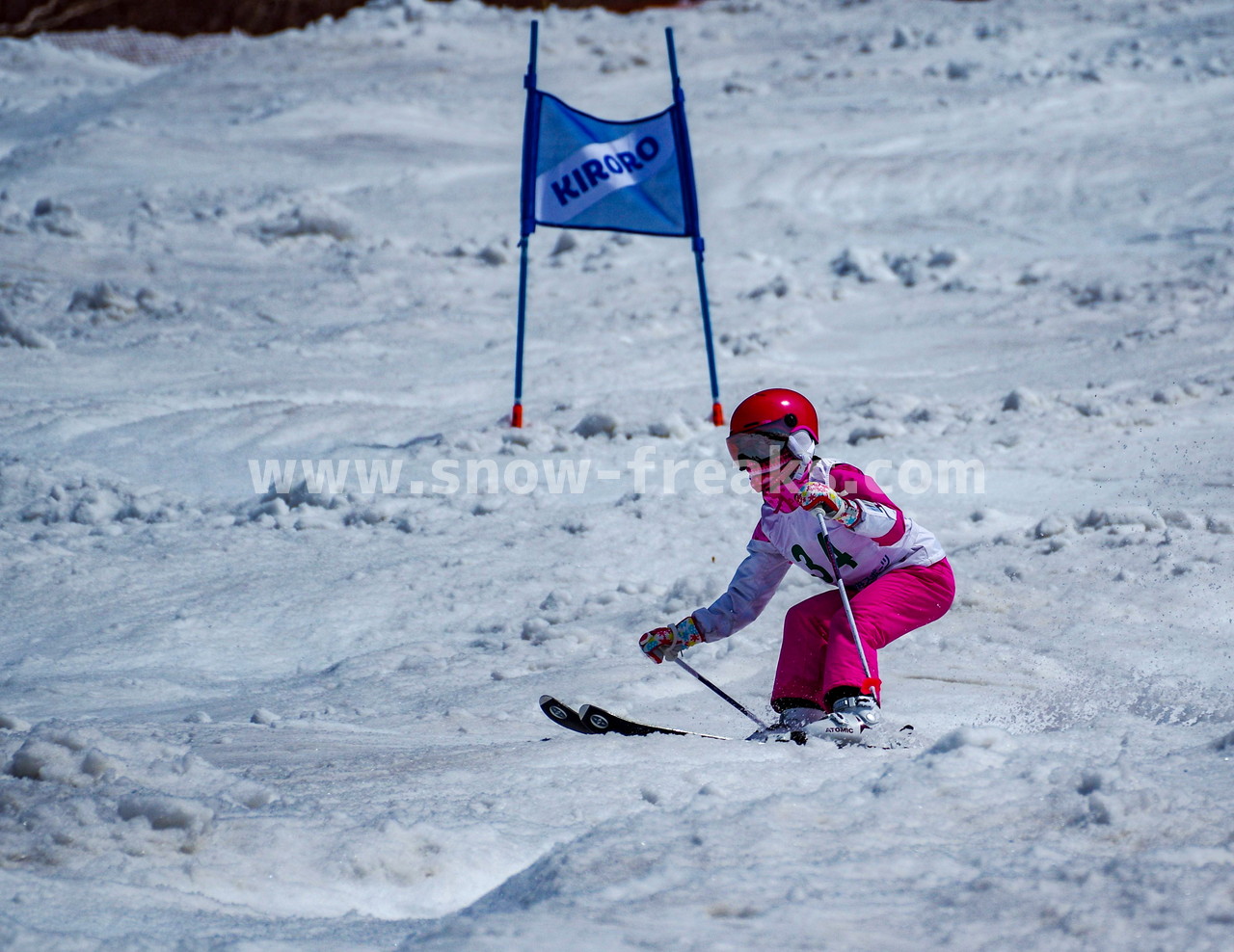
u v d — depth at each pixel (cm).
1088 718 1897
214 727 2011
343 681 2536
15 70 17300
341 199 9925
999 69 13788
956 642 2330
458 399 5228
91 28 19900
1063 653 2280
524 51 15988
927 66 13950
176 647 2861
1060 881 996
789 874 1028
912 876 1034
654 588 3034
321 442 4512
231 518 3816
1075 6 16625
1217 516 3019
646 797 1402
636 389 5291
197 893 1137
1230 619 2428
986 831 1138
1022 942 905
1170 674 2134
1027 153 10350
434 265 8006
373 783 1488
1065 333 5875
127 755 1465
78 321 6350
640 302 7088
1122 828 1106
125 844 1205
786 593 2805
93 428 4616
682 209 4697
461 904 1179
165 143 11506
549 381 5434
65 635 2922
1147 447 3803
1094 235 8312
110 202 9606
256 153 11388
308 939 1010
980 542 3078
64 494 3916
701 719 2045
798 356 5859
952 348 5841
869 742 1705
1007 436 4012
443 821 1308
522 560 3331
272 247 8438
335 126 12181
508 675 2503
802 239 8631
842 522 1759
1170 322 5722
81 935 962
